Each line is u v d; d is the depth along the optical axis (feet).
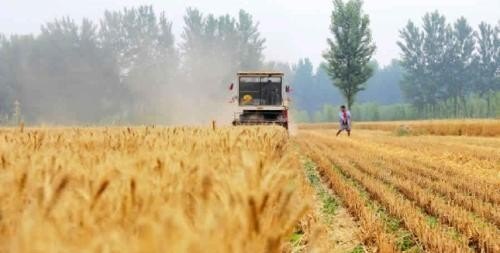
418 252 29.45
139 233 4.09
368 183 52.49
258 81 134.41
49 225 4.36
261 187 6.09
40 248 3.71
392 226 35.96
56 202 5.43
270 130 35.63
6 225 4.76
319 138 154.51
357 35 334.44
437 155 90.27
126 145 18.42
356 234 31.48
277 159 17.13
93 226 4.80
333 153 92.58
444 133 215.92
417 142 128.06
